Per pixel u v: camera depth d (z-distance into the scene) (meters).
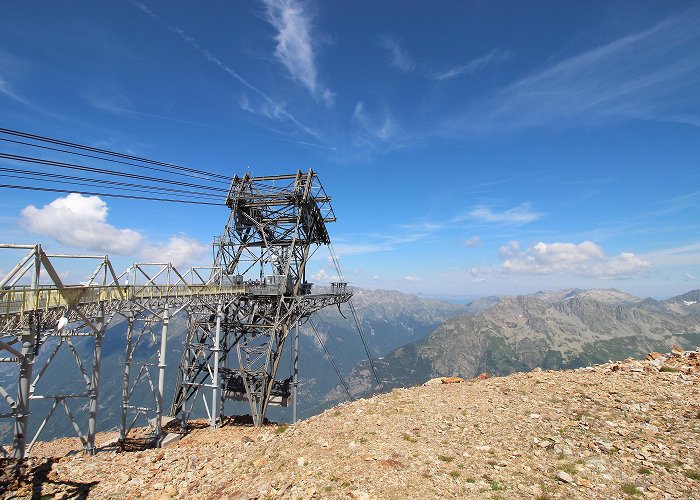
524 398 20.77
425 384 27.62
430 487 12.84
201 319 40.78
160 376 31.72
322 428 20.41
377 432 18.30
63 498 16.61
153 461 20.61
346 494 13.02
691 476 12.07
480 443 15.99
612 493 11.70
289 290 44.28
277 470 16.12
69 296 21.53
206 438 32.88
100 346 25.53
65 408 24.03
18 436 19.23
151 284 30.30
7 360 19.95
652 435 14.97
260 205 46.00
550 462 13.87
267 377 40.44
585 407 18.42
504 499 11.82
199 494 15.90
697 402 17.16
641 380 20.91
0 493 16.67
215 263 44.88
